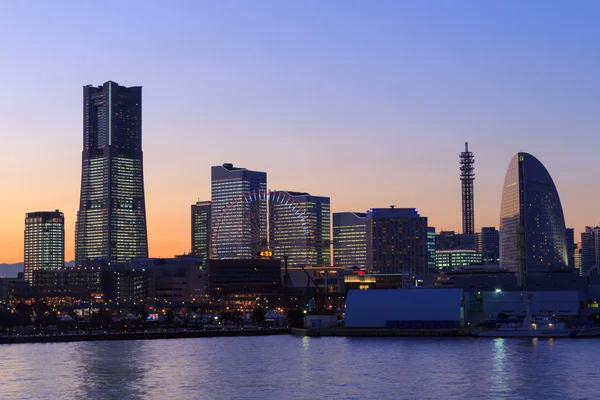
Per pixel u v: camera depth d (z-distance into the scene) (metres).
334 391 185.75
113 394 185.75
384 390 186.50
